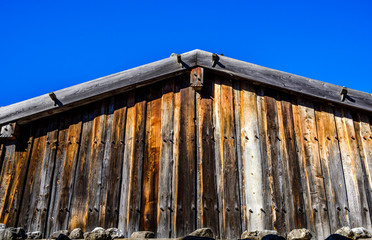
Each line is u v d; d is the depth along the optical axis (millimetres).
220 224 6055
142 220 6074
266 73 7152
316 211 6344
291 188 6445
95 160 6609
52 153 6785
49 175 6609
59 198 6402
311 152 6801
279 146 6742
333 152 6891
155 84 7148
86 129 6906
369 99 7367
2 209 6395
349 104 7234
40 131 7020
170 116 6828
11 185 6586
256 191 6336
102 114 6977
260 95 7121
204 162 6457
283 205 6297
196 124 6750
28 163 6762
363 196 6629
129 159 6539
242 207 6203
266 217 6168
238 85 7156
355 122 7297
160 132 6707
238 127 6801
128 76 7008
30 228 6219
